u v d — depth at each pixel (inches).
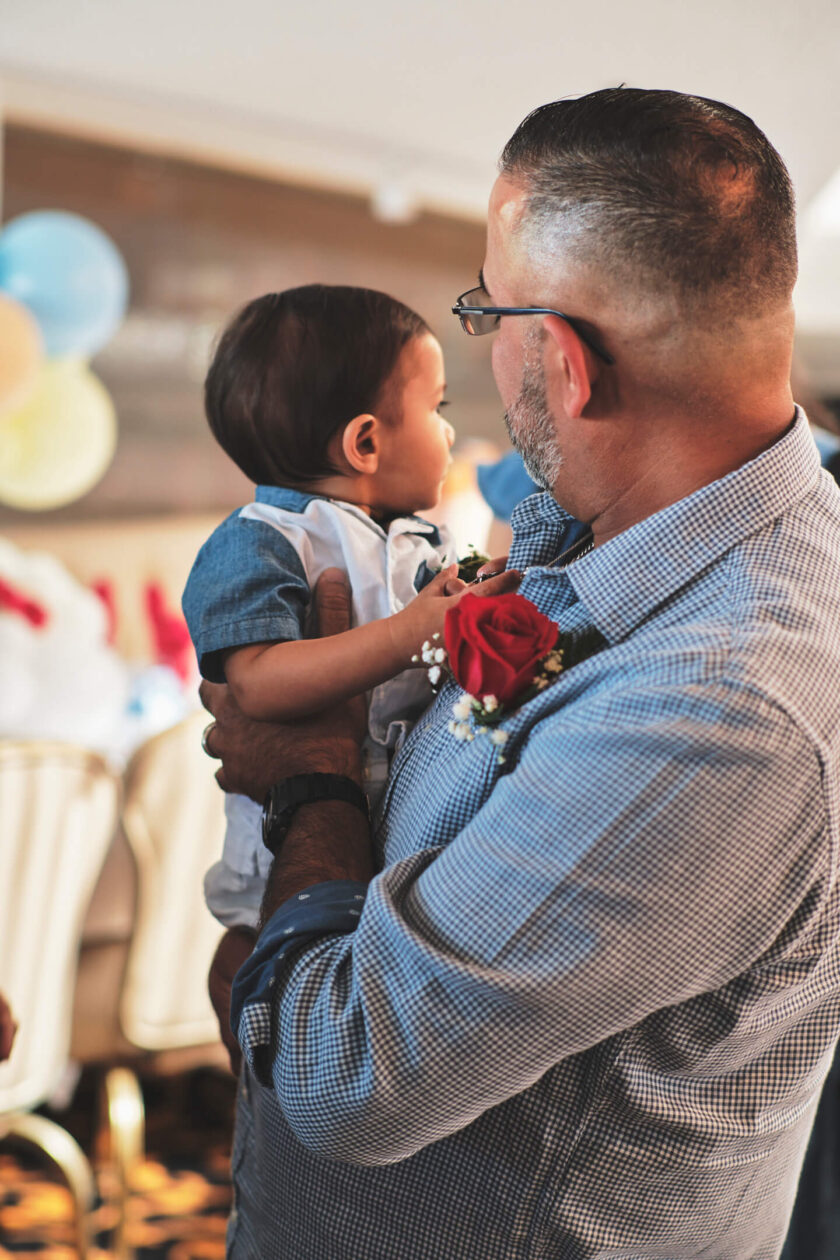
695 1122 32.9
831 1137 62.7
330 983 33.0
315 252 215.2
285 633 41.7
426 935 31.1
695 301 32.0
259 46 152.6
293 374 46.6
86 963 85.1
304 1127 33.0
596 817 29.2
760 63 144.7
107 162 193.2
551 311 33.6
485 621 34.8
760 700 28.7
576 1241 34.0
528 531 43.3
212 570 43.9
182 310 203.6
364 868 38.4
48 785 76.0
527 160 34.4
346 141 187.3
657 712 29.3
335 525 45.7
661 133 32.2
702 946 29.5
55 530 191.6
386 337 47.1
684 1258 36.3
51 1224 97.0
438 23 144.3
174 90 168.1
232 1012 36.0
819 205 185.0
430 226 223.3
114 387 198.1
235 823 48.0
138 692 130.0
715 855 28.9
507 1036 30.0
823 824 29.6
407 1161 35.6
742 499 33.2
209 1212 100.3
